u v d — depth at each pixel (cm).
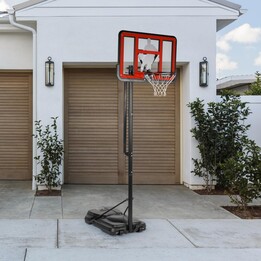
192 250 442
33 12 773
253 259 416
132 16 792
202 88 804
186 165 834
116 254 424
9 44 879
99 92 858
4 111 909
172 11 798
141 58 529
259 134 823
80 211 616
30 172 913
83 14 785
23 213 598
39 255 416
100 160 858
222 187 797
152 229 523
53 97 779
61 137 780
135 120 861
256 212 625
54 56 780
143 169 864
